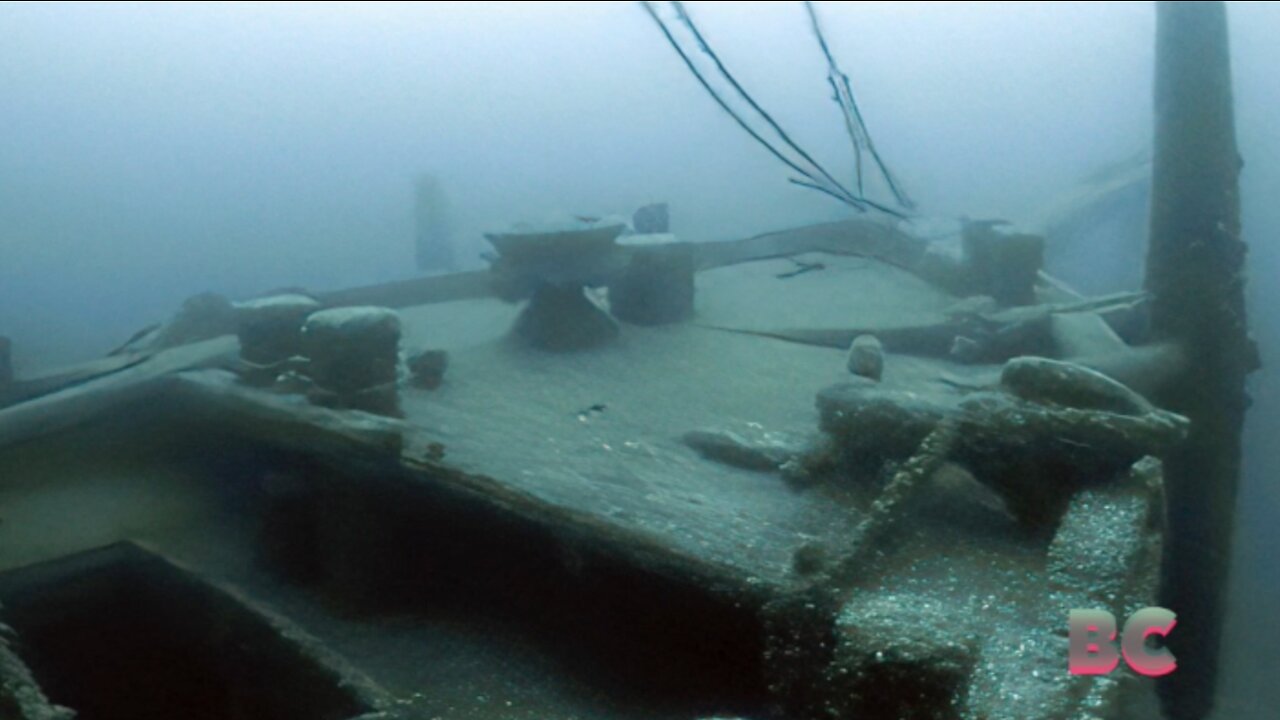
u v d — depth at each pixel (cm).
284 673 446
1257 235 926
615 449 525
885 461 481
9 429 565
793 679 341
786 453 507
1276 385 870
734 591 366
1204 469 725
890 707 295
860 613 333
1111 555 379
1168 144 762
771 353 746
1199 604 717
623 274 833
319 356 553
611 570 414
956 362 740
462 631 453
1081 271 1259
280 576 505
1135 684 321
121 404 598
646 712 380
